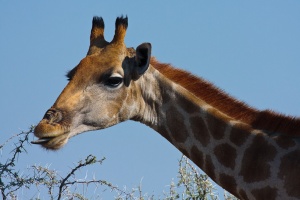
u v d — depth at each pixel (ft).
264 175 60.08
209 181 69.15
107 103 63.46
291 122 60.80
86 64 63.72
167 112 63.98
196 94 63.52
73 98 62.85
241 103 62.49
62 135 62.13
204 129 62.69
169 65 64.90
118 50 64.23
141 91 64.49
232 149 61.52
